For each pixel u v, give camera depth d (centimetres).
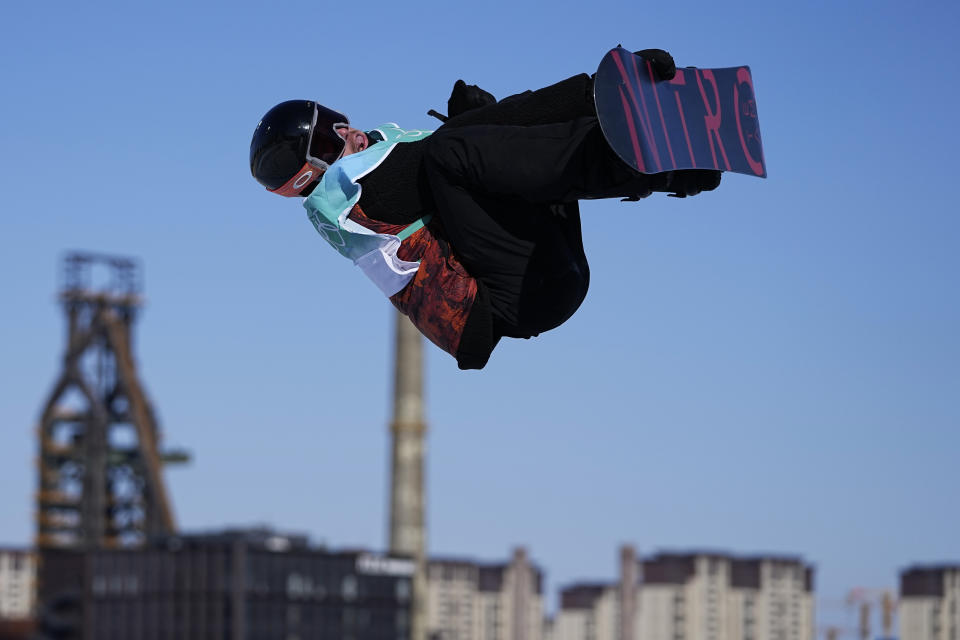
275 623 13938
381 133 912
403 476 14462
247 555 14038
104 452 14988
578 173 823
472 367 901
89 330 15212
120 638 14138
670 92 818
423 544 14762
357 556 14538
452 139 848
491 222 859
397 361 14512
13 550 17262
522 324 886
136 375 15362
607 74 783
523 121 852
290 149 907
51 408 15188
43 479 15050
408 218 886
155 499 15088
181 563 14300
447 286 883
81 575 14300
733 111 838
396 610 14538
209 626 14025
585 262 927
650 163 783
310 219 915
